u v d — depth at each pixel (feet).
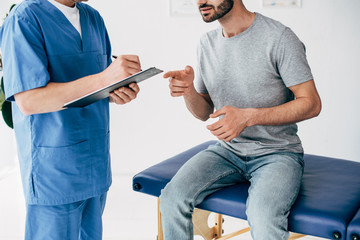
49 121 4.63
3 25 4.52
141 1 10.32
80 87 4.35
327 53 10.02
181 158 6.31
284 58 5.13
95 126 5.00
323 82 10.18
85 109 4.86
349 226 4.17
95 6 10.41
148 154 11.11
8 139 11.60
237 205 4.82
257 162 5.27
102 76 4.34
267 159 5.20
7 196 9.86
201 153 5.66
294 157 5.20
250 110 4.87
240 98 5.51
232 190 5.12
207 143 7.13
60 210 4.83
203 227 7.09
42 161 4.67
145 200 9.72
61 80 4.69
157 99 10.80
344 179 5.36
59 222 4.87
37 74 4.32
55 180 4.73
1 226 8.25
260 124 4.90
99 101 5.05
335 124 10.33
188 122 10.85
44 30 4.49
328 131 10.40
